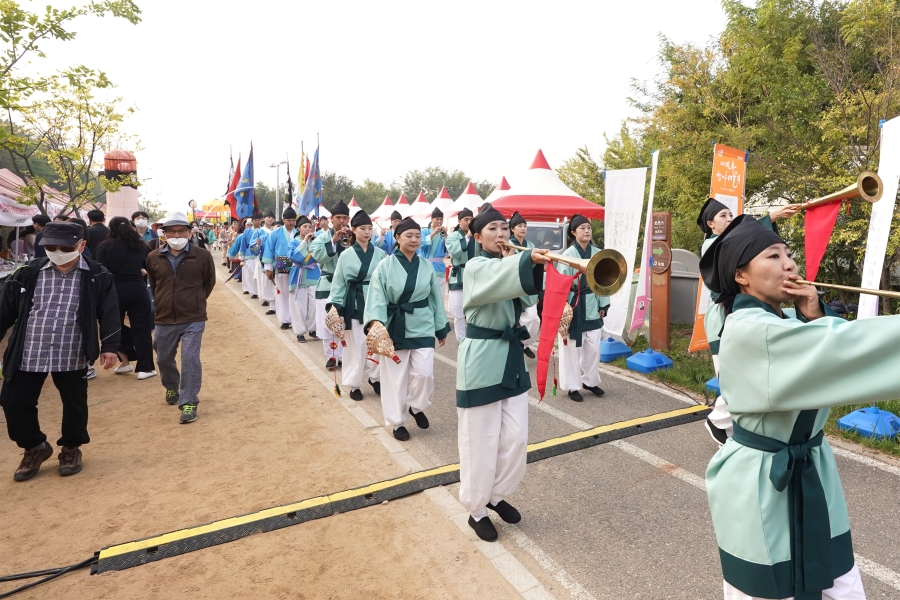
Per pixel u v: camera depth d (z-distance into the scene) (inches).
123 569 130.8
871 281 197.8
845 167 319.0
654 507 152.6
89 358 175.5
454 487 166.1
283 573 128.3
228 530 143.8
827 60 331.3
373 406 243.4
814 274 135.0
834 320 63.2
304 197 435.2
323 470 180.7
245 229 622.8
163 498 163.8
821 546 71.9
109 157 512.7
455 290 363.9
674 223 481.4
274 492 166.4
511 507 146.9
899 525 140.5
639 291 321.4
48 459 191.0
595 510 152.3
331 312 236.7
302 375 294.7
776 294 73.7
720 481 77.5
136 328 284.7
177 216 223.0
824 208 132.3
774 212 137.5
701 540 136.7
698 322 275.1
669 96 499.2
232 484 171.8
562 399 246.7
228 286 704.4
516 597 118.6
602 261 95.2
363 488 163.8
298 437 208.7
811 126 331.0
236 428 218.1
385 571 128.3
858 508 149.3
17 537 144.9
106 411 238.8
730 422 175.3
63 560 135.3
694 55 439.5
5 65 285.3
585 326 240.8
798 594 71.7
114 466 185.2
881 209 194.4
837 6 375.2
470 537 141.2
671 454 185.3
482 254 140.7
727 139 377.1
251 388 271.4
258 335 399.5
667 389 258.2
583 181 852.6
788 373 64.7
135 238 278.1
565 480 169.6
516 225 268.4
